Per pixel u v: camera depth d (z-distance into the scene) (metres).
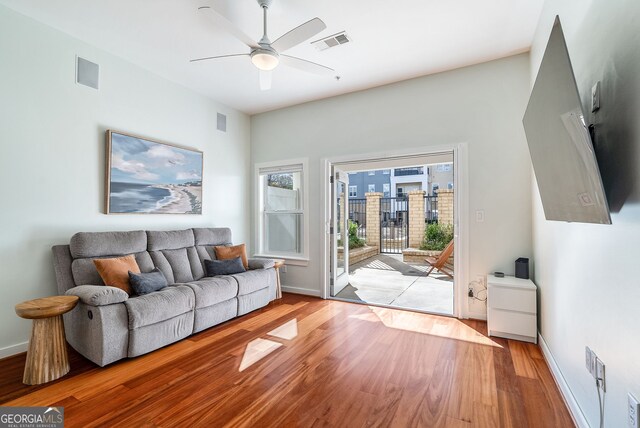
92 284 2.62
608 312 1.28
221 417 1.69
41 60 2.60
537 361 2.32
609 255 1.27
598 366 1.37
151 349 2.45
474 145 3.29
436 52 3.05
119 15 2.50
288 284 4.56
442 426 1.61
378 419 1.67
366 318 3.33
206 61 2.56
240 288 3.31
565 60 1.09
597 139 1.35
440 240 7.56
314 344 2.65
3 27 2.39
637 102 1.02
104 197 3.03
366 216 8.80
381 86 3.83
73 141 2.82
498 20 2.57
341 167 4.84
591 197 1.21
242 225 4.77
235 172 4.65
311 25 2.06
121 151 3.14
